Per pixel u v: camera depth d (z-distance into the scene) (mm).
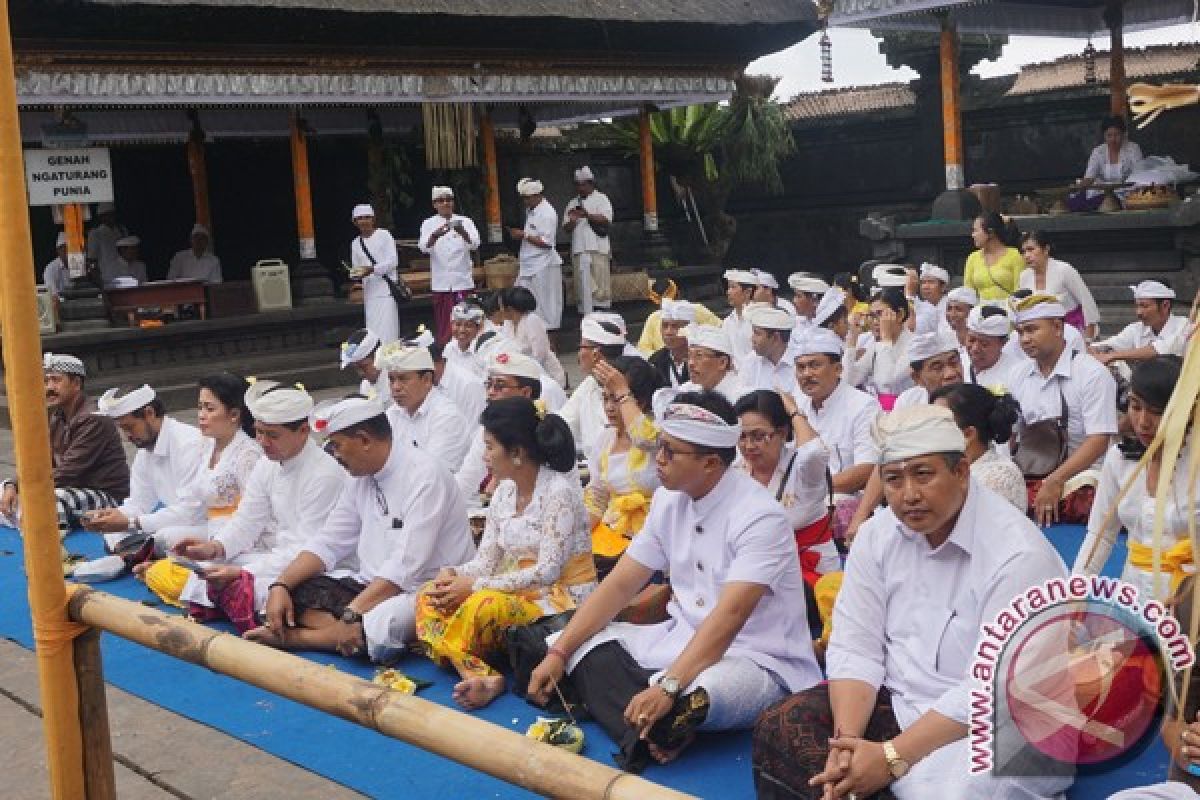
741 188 22781
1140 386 3900
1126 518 4098
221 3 13078
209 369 14539
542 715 4594
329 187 20562
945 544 3414
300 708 4969
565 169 20578
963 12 15438
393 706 2811
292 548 5734
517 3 15508
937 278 9469
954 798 3236
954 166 14820
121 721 4961
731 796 3891
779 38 17969
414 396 6602
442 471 5332
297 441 5766
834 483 5980
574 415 7141
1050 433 6699
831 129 21328
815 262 22000
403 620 5176
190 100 13766
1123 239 13391
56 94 12883
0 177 3246
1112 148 14297
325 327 15922
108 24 12789
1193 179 13828
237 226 20094
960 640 3418
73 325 14086
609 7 16297
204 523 6691
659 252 19469
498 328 9438
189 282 15031
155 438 6977
